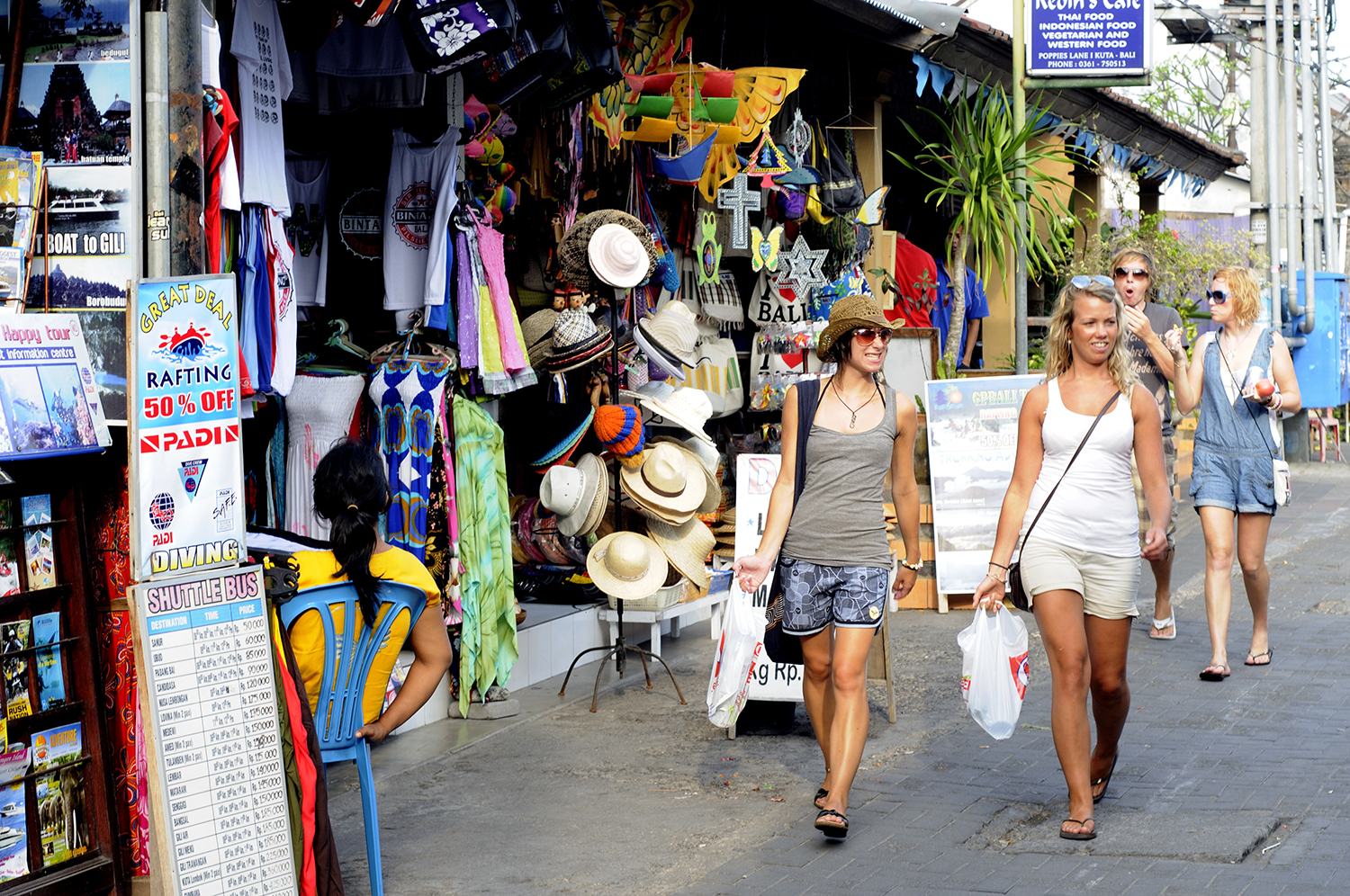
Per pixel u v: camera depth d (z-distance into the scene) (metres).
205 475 4.04
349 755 4.41
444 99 6.75
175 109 4.07
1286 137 16.64
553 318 7.96
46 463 3.87
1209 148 18.17
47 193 4.03
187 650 3.91
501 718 6.85
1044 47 10.72
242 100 5.48
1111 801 5.38
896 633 8.67
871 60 12.40
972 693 5.18
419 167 6.84
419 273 6.86
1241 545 7.52
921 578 9.48
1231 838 4.87
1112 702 5.21
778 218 11.05
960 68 12.08
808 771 5.95
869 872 4.71
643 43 8.62
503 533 6.93
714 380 10.01
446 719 6.86
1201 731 6.30
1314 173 17.06
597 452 8.12
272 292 5.68
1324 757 5.82
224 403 4.09
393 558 4.41
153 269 4.03
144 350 3.90
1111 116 15.67
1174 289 16.42
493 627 6.84
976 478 9.26
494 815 5.41
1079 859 4.76
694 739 6.46
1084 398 5.10
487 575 6.81
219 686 3.96
